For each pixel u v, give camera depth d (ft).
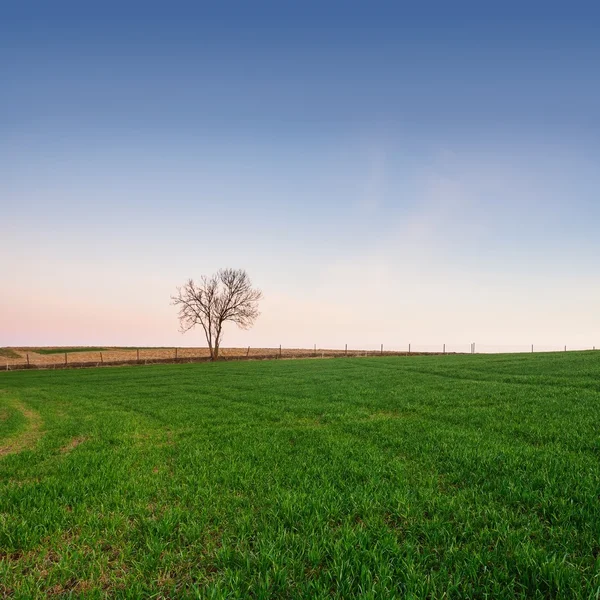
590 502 18.52
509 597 12.25
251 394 73.31
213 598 12.37
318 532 16.96
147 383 106.73
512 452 28.07
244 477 25.04
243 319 233.35
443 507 18.79
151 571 14.46
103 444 38.68
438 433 35.68
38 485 24.90
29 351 257.14
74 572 14.43
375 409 52.70
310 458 29.27
